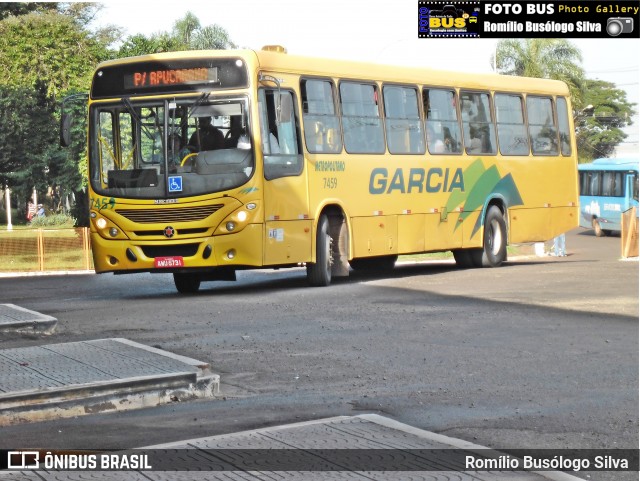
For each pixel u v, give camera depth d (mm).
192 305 21406
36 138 78125
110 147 23828
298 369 13617
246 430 9977
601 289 24297
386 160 27188
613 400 11641
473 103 30672
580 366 13859
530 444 9648
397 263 38188
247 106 23234
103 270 23797
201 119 23375
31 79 75250
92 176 23875
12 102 76938
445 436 9445
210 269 23422
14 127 77312
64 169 75188
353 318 18875
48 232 39344
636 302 21484
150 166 23422
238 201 23062
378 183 26875
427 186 28656
